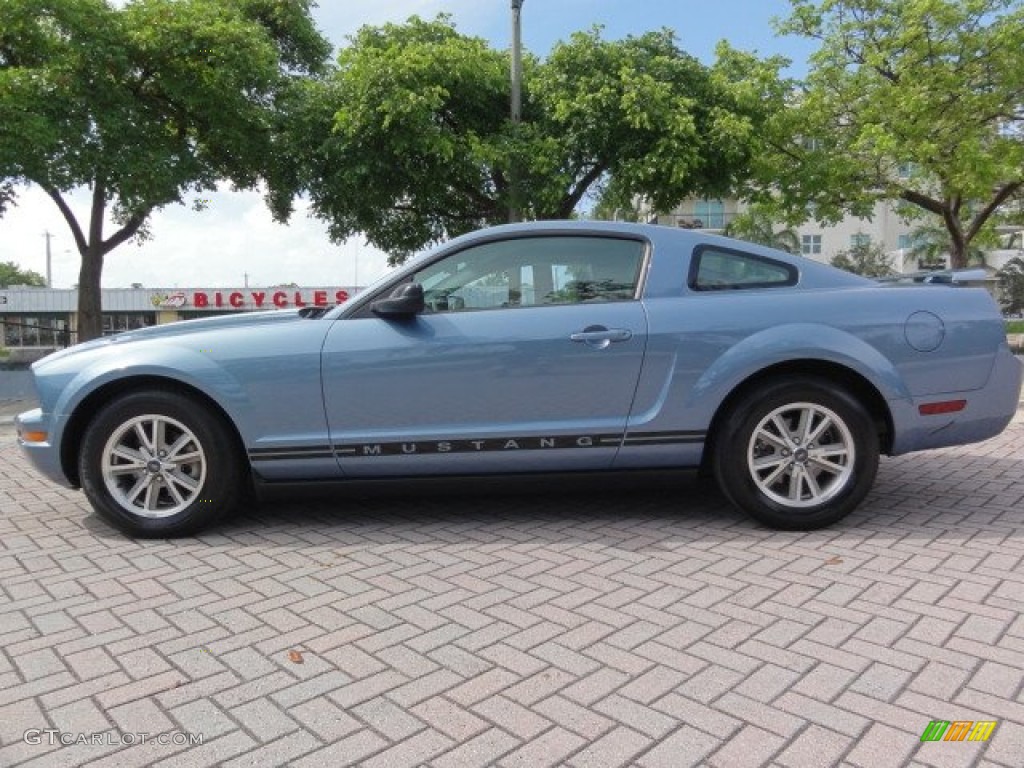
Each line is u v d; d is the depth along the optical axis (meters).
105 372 4.16
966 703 2.46
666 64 11.05
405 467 4.20
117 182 10.83
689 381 4.13
